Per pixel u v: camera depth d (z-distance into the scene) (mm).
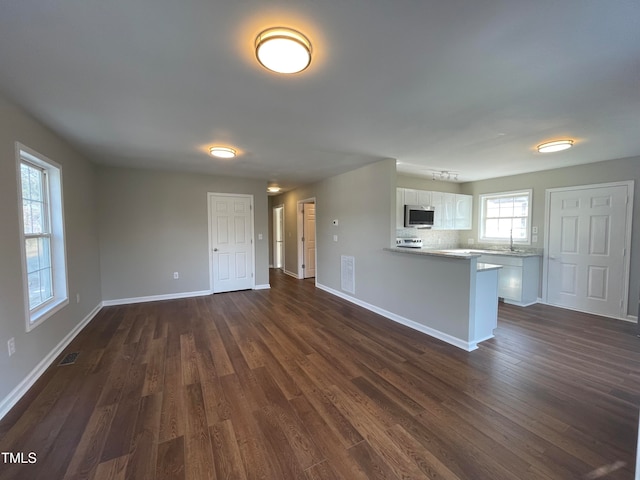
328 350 2965
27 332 2289
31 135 2469
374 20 1320
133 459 1575
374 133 2916
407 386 2299
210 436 1750
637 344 3111
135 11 1257
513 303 4723
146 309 4391
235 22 1338
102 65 1692
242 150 3578
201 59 1640
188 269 5176
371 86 1949
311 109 2328
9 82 1880
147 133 2918
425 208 5148
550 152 3547
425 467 1524
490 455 1604
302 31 1399
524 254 4605
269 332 3465
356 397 2152
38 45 1493
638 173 3773
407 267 3689
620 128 2738
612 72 1765
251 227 5746
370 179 4371
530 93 2045
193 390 2240
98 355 2840
